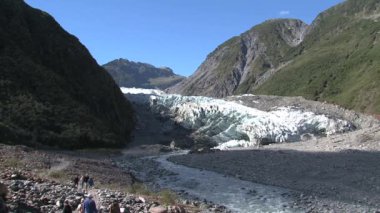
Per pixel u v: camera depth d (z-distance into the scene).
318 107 121.38
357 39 185.00
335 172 51.78
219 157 67.88
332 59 177.00
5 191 20.97
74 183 31.41
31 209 20.45
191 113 117.81
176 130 111.12
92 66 103.94
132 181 44.28
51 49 95.62
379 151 65.38
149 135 104.69
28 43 90.31
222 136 101.69
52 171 36.50
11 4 94.81
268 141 93.56
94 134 79.19
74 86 92.19
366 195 40.94
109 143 80.62
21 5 99.38
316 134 97.44
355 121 109.06
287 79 183.00
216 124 110.19
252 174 53.06
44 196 23.25
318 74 168.25
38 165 39.81
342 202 38.19
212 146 94.81
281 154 67.06
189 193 41.25
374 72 136.12
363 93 127.00
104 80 104.50
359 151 65.94
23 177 28.52
